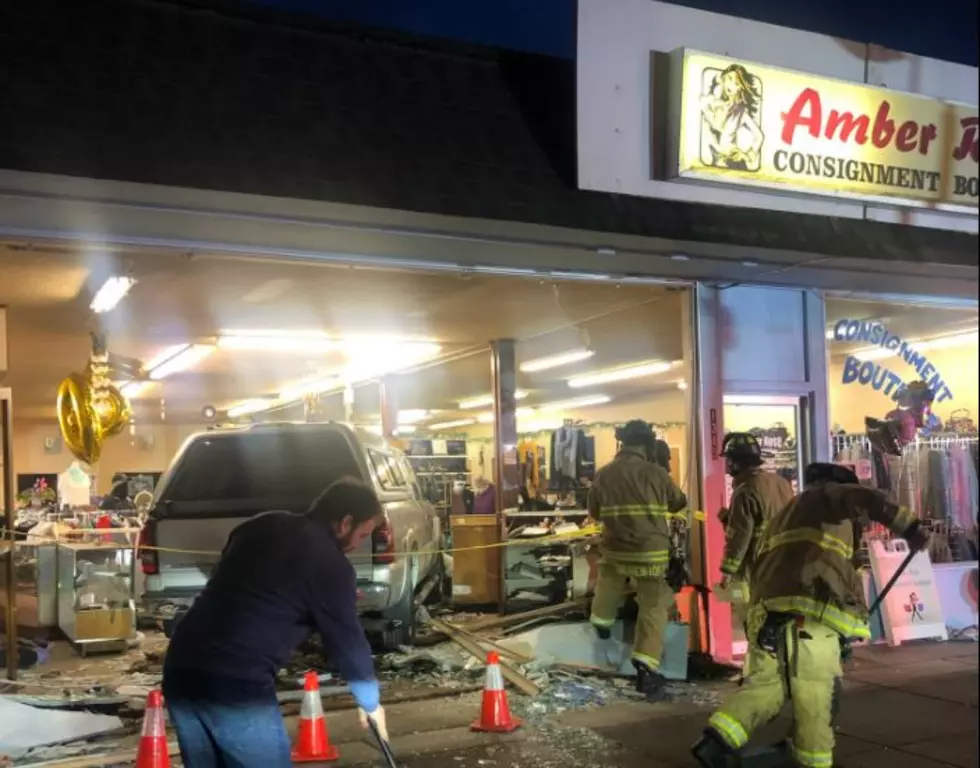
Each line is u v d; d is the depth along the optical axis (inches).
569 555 360.8
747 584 265.7
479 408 676.1
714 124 269.4
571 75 271.9
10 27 211.8
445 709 251.6
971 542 365.4
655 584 265.4
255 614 135.6
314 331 399.9
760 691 193.3
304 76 237.3
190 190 211.3
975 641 334.6
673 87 268.2
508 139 255.6
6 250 241.0
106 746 217.8
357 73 245.0
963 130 313.7
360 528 148.8
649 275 304.2
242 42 234.7
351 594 140.8
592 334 427.8
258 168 217.2
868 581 331.9
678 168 265.6
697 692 268.5
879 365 362.9
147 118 212.5
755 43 291.1
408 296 330.3
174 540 285.9
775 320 324.2
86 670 302.4
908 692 265.3
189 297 321.1
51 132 200.7
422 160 239.6
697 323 311.4
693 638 303.3
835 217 300.2
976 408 384.5
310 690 212.4
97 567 331.0
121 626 330.0
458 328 405.7
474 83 260.4
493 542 403.5
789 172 281.7
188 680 134.3
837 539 193.6
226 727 133.0
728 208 283.0
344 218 237.5
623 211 262.8
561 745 220.5
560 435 441.4
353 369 514.3
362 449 313.6
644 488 269.3
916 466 361.1
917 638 331.0
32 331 371.2
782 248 281.7
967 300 360.8
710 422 308.8
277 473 315.6
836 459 346.0
